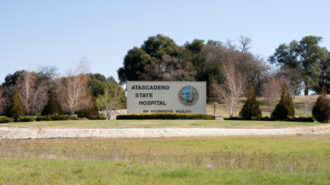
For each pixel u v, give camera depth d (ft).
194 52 277.23
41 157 52.44
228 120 143.23
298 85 259.60
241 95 236.02
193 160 52.80
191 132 100.73
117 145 77.92
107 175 38.52
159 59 248.52
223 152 67.46
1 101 204.23
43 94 217.15
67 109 179.73
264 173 40.32
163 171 40.32
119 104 216.95
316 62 280.72
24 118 138.51
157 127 105.60
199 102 150.10
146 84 150.10
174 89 150.30
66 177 37.42
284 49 288.71
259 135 99.45
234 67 229.45
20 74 274.98
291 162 53.62
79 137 92.63
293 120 140.36
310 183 35.88
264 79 248.73
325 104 138.51
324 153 66.95
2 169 40.57
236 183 35.53
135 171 40.70
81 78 172.45
